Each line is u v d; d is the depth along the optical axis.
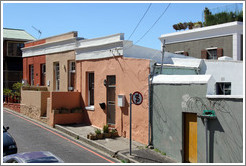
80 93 15.45
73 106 15.22
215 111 8.78
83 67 15.20
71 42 16.16
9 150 9.05
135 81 11.96
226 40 20.39
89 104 15.24
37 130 13.63
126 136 12.40
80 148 11.00
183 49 23.38
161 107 10.80
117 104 12.88
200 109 9.29
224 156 8.48
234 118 8.22
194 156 9.67
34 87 18.42
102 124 13.76
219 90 15.77
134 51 13.37
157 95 11.00
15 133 12.80
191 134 9.82
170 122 10.40
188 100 9.73
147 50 14.19
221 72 15.33
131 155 10.09
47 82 18.27
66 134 13.12
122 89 12.65
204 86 9.22
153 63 11.49
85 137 12.16
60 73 17.05
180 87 10.06
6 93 21.34
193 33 22.52
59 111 14.48
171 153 10.32
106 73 13.61
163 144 10.66
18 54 27.14
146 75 11.44
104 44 13.60
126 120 12.42
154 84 11.15
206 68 15.09
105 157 10.12
